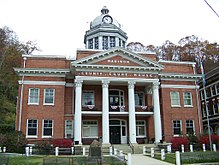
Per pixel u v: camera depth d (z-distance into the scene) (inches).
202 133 1439.5
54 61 1408.7
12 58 2413.9
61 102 1343.5
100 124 1395.2
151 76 1365.7
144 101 1486.2
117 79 1318.9
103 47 1656.0
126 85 1450.5
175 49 2689.5
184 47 2645.2
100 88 1438.2
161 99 1464.1
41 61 1395.2
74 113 1359.5
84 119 1385.3
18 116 1286.9
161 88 1476.4
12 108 2021.4
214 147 1164.5
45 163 719.1
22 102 1307.8
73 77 1409.9
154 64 1355.8
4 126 1300.4
